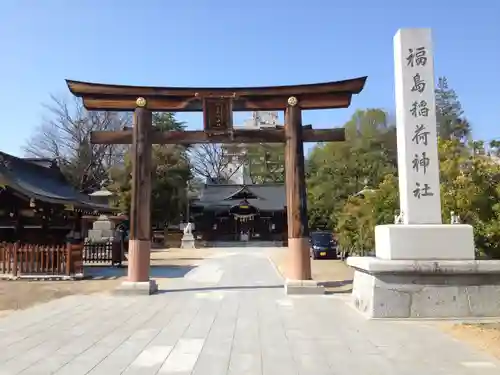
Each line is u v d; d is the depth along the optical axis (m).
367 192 21.41
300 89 13.81
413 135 9.90
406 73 10.09
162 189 45.91
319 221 45.38
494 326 8.03
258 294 12.91
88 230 31.84
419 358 6.11
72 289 14.48
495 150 16.19
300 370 5.58
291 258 13.35
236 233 56.03
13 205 19.31
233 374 5.43
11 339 7.29
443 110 61.38
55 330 8.00
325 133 13.84
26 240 19.69
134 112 13.79
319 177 43.41
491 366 5.71
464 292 8.94
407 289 8.95
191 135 13.80
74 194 25.20
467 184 12.09
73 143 51.03
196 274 19.59
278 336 7.50
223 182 71.12
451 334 7.55
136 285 12.73
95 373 5.45
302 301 11.54
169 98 13.78
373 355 6.28
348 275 18.94
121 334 7.65
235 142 13.99
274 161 66.56
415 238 9.24
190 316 9.41
